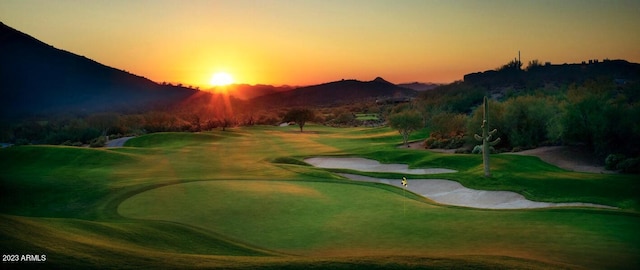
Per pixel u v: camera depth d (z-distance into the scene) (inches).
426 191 1765.5
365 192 1496.1
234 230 1036.5
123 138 5438.0
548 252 779.4
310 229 1030.4
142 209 1275.8
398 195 1444.4
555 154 2416.3
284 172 2158.0
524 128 2869.1
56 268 553.6
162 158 2972.4
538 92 4717.0
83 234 772.6
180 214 1203.2
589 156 2358.5
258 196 1421.0
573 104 2534.5
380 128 5482.3
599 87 3996.1
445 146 3277.6
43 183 1819.6
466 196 1631.4
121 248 695.1
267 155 3147.1
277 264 632.4
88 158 2664.9
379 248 863.1
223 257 687.1
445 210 1186.0
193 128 6131.9
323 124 7667.3
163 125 6368.1
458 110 5807.1
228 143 4121.6
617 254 758.5
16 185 1755.7
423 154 2630.4
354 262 643.5
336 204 1299.2
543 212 1093.1
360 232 991.6
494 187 1667.1
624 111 2332.7
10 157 2591.0
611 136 2338.8
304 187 1599.4
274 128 6515.8
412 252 825.5
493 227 978.7
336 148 3560.5
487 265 642.8
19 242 630.5
